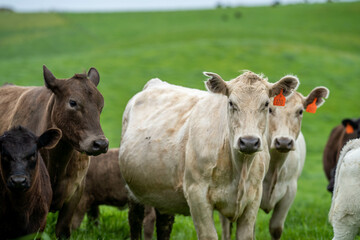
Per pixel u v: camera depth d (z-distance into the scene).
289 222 10.16
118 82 37.69
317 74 41.38
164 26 85.31
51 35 78.19
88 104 6.80
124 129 8.32
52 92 7.27
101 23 89.31
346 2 89.81
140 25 87.44
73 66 42.72
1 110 8.01
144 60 44.84
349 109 34.12
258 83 5.84
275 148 7.52
